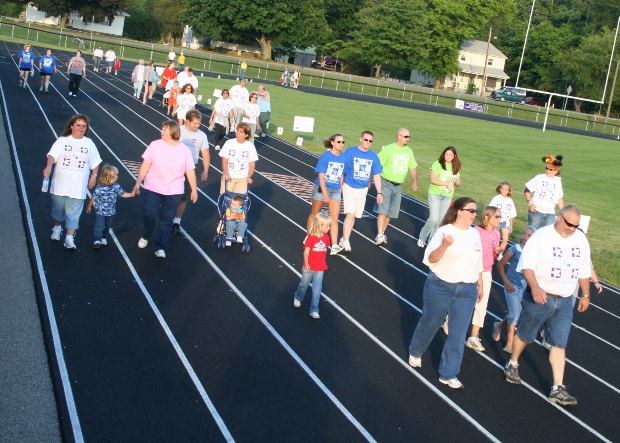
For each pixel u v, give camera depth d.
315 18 89.81
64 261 10.71
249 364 8.16
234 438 6.52
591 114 90.00
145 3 101.19
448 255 8.10
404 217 18.42
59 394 6.88
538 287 8.05
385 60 89.31
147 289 10.11
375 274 12.61
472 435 7.27
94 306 9.22
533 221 14.27
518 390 8.59
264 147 26.52
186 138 13.06
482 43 105.81
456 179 14.53
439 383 8.41
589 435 7.66
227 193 12.89
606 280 15.30
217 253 12.34
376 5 90.69
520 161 34.34
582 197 26.89
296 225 15.16
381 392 7.95
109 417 6.59
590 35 97.56
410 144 34.53
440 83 96.19
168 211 11.34
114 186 11.43
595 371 9.68
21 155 17.48
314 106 47.03
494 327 10.16
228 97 23.52
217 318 9.41
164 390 7.27
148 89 33.44
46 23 91.12
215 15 88.00
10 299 9.04
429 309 8.31
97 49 51.03
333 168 13.12
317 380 8.01
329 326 9.73
